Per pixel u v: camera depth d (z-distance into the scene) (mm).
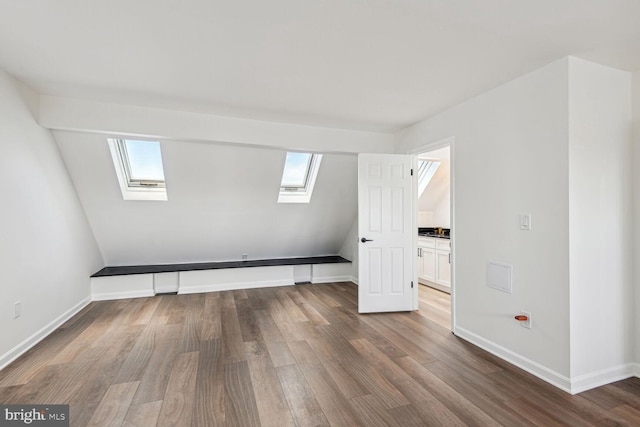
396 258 3721
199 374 2250
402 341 2844
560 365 2086
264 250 5180
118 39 1881
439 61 2143
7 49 2000
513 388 2080
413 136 3623
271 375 2236
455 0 1513
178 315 3584
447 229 5586
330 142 3742
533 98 2268
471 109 2805
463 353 2598
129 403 1896
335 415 1795
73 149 3205
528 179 2301
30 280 2670
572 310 2045
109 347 2701
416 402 1919
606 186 2189
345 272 5395
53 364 2385
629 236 2283
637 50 1985
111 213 3922
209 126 3252
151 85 2549
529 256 2291
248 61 2152
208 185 3912
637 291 2270
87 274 3977
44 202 2908
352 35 1834
